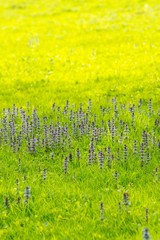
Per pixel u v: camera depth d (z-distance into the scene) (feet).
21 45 113.29
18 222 33.73
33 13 169.48
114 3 174.50
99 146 45.52
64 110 55.47
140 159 41.86
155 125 50.24
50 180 39.52
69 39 116.26
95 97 65.21
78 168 41.52
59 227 32.81
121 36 114.52
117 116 52.85
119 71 79.61
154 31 117.91
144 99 62.34
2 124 50.60
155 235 30.48
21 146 46.73
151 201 35.01
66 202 36.06
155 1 171.12
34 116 51.13
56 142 46.37
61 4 181.98
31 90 72.33
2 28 144.25
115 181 38.99
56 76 80.12
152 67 80.53
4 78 81.51
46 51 102.78
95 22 139.64
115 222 32.81
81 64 88.07
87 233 31.91
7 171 41.93
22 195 37.01
